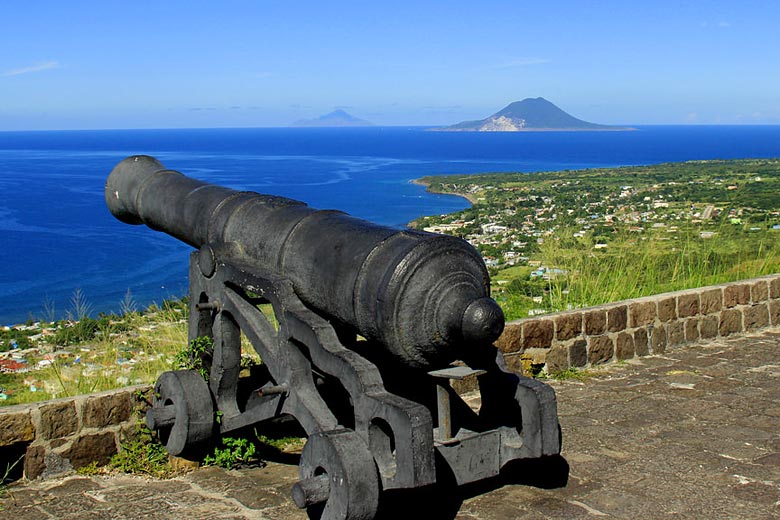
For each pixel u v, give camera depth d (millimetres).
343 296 3586
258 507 3836
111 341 6602
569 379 5961
